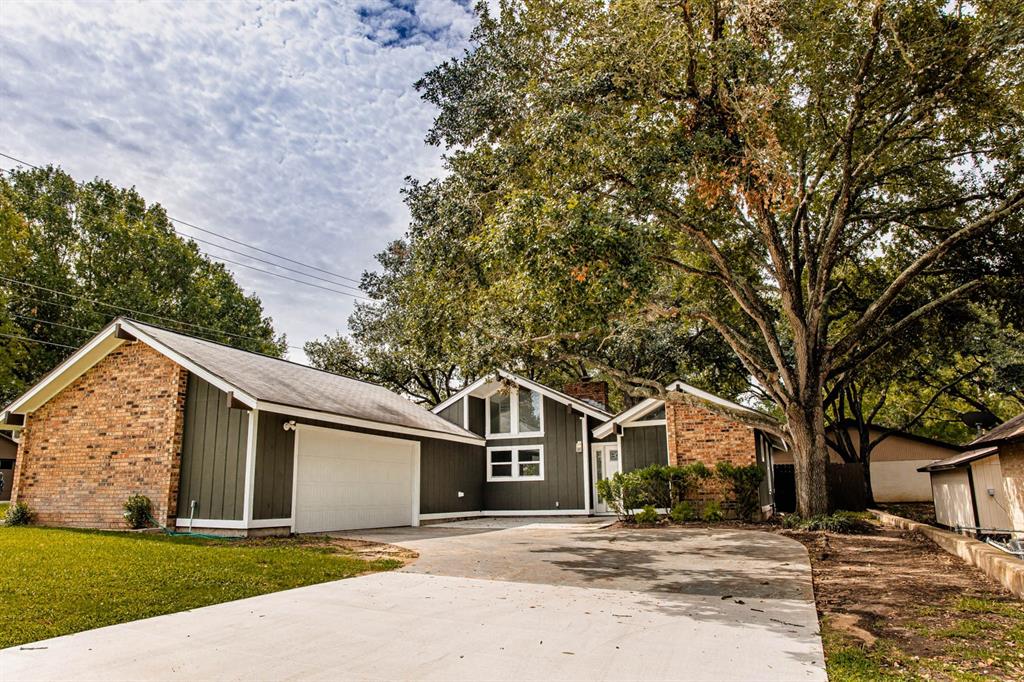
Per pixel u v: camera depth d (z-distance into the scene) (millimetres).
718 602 6629
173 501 12211
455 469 19938
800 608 6309
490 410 22359
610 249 10062
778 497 22016
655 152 11719
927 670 4426
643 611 6234
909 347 18812
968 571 8156
